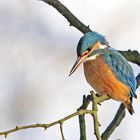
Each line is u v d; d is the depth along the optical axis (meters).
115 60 10.52
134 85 10.62
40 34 16.08
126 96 10.55
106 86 10.50
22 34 15.91
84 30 10.27
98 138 7.81
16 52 15.45
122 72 10.51
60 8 10.01
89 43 10.25
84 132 8.14
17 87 14.16
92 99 8.07
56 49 15.60
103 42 10.54
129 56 10.30
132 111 10.56
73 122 15.92
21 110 13.66
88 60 10.45
